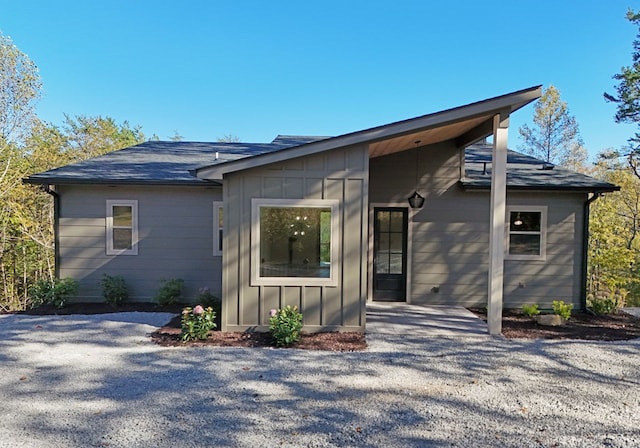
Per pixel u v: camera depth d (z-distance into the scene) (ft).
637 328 22.66
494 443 9.97
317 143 19.65
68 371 14.96
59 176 27.17
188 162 32.71
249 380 14.16
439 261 28.71
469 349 18.06
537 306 26.25
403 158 28.89
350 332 20.40
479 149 37.29
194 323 19.08
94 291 28.35
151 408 11.83
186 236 28.66
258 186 20.21
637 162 51.85
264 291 20.33
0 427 10.55
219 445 9.74
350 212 20.24
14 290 53.36
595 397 12.98
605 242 42.60
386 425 10.88
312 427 10.73
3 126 50.44
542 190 27.04
